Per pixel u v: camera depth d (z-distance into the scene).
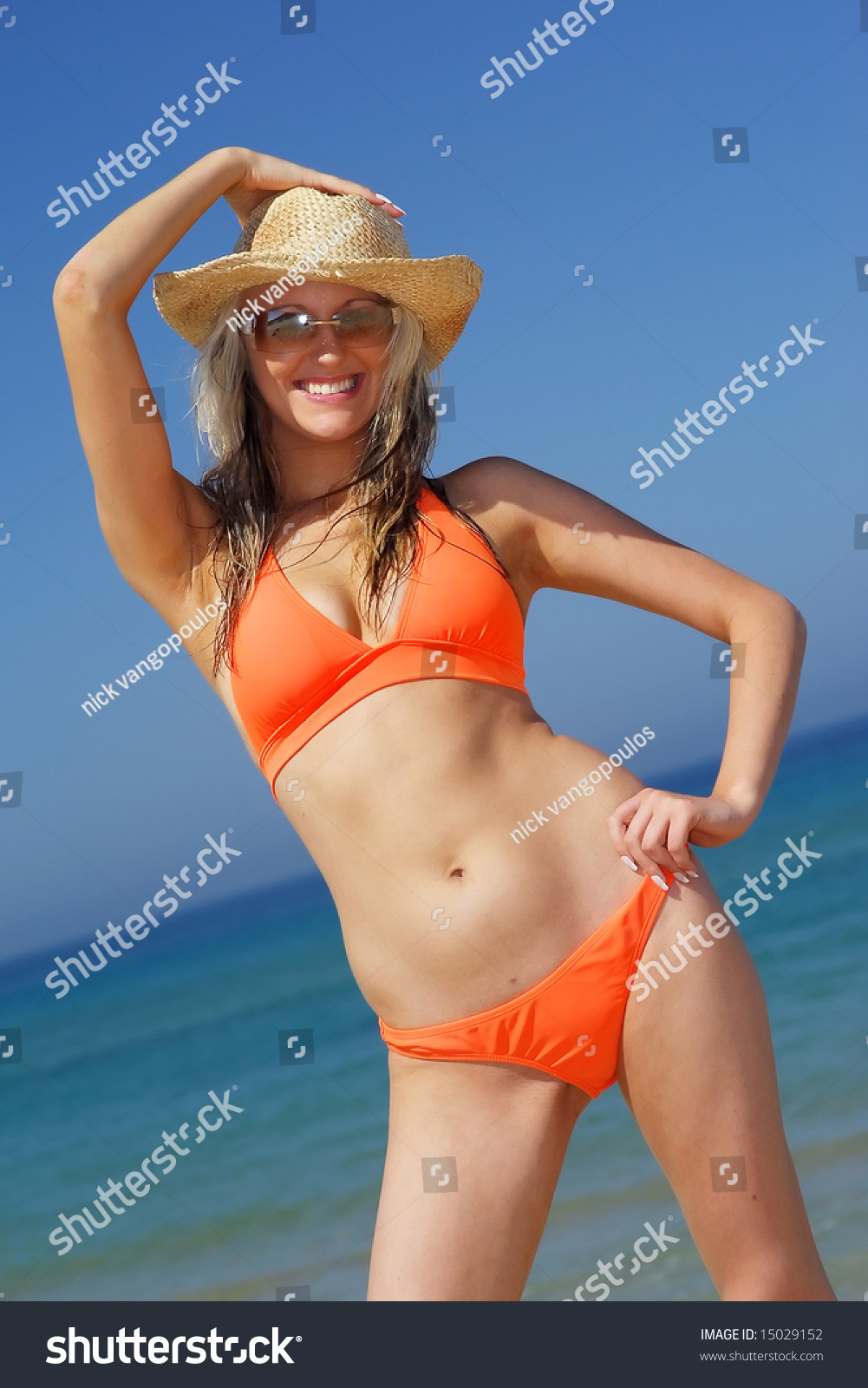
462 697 2.21
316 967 15.03
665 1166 2.21
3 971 24.08
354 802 2.20
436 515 2.32
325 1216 6.72
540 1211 2.14
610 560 2.44
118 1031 13.23
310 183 2.45
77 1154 9.39
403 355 2.37
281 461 2.42
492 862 2.15
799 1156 5.59
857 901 11.38
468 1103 2.14
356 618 2.25
